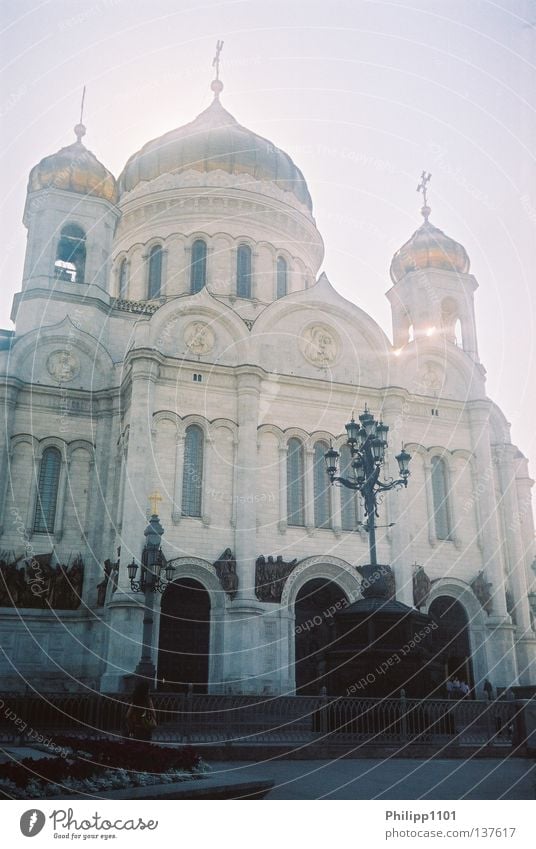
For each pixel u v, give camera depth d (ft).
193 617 139.54
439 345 177.99
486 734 91.56
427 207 206.90
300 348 164.66
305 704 93.35
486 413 173.88
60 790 47.52
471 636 158.40
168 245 194.90
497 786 61.31
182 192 195.00
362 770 72.43
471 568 162.50
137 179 204.13
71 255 174.70
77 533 150.71
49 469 153.99
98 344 163.12
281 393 159.12
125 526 136.36
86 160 174.91
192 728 87.92
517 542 174.29
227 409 154.10
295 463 156.76
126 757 57.36
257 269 196.13
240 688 132.77
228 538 145.18
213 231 195.52
